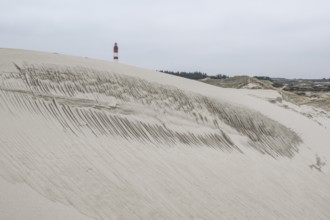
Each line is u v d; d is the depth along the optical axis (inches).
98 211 324.8
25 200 285.7
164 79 763.4
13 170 317.4
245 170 579.5
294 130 902.4
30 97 468.4
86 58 757.9
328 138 1003.3
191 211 404.2
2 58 542.0
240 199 481.4
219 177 512.7
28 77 509.0
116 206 345.4
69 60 649.6
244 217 442.6
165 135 564.1
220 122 713.0
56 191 321.1
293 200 561.9
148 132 544.4
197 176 486.6
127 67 771.4
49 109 465.1
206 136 635.5
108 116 519.8
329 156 882.8
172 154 515.8
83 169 375.2
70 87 539.8
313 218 538.9
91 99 540.7
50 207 293.4
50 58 624.7
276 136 801.6
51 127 428.1
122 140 485.7
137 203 366.3
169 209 386.0
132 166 432.8
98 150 429.7
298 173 685.9
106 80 607.8
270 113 930.7
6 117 402.6
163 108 633.6
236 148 653.3
